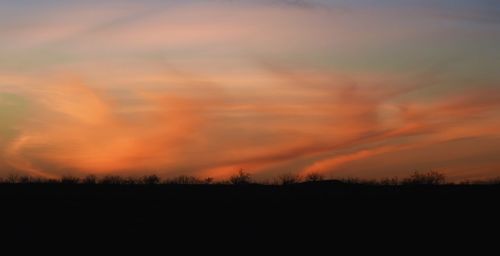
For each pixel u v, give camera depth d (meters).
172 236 29.20
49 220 32.59
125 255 25.83
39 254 25.69
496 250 26.70
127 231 30.11
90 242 27.95
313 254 26.17
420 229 30.77
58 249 26.59
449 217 33.47
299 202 38.44
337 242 28.27
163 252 26.38
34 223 31.73
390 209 35.75
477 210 35.19
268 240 28.59
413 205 36.88
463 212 34.72
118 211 35.38
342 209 35.88
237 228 31.00
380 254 26.11
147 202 38.62
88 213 34.69
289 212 35.16
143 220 32.78
